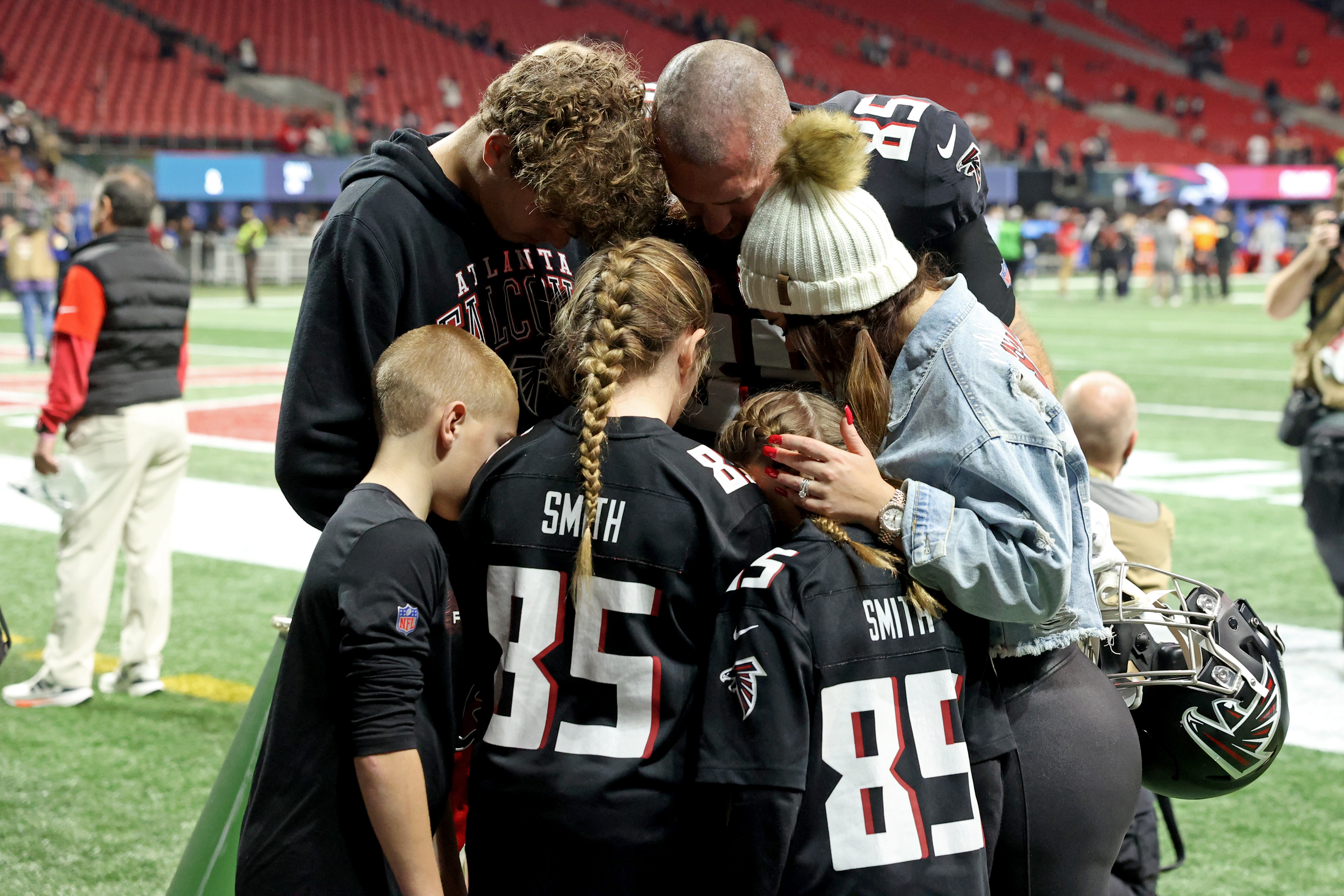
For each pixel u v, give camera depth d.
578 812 2.15
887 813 2.14
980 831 2.19
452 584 2.37
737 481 2.24
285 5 45.03
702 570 2.19
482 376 2.35
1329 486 5.96
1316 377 5.98
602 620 2.19
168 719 5.42
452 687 2.29
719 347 3.02
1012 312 3.06
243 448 11.88
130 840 4.28
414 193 2.63
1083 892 2.39
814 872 2.13
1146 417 14.35
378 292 2.57
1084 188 44.19
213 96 38.88
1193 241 34.94
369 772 2.12
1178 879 4.09
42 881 3.98
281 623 2.95
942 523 2.19
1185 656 2.63
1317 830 4.46
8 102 35.09
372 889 2.22
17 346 20.84
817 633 2.15
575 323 2.31
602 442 2.21
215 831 2.86
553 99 2.38
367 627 2.13
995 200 42.81
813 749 2.15
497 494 2.28
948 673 2.22
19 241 18.34
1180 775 2.68
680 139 2.46
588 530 2.18
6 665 6.10
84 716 5.45
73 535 5.54
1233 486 10.50
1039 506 2.21
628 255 2.30
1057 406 2.32
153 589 5.71
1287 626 6.71
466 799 2.68
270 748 2.26
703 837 2.23
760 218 2.38
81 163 32.78
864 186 2.87
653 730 2.19
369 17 46.34
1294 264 5.97
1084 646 2.57
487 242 2.75
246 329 23.28
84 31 40.22
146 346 5.52
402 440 2.33
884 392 2.34
